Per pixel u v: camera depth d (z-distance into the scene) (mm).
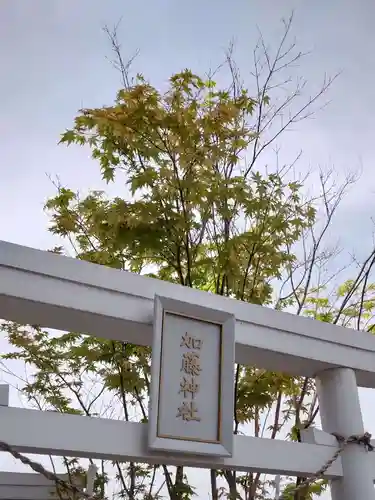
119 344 4578
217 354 2951
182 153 4484
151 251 4797
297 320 3416
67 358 4590
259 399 4402
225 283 4840
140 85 4438
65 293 2707
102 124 4461
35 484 4219
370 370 3586
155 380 2693
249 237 4500
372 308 5598
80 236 4926
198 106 4727
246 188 4582
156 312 2805
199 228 4609
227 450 2785
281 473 3107
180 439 2684
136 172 4699
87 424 2551
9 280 2598
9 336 4578
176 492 3896
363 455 3316
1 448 2303
